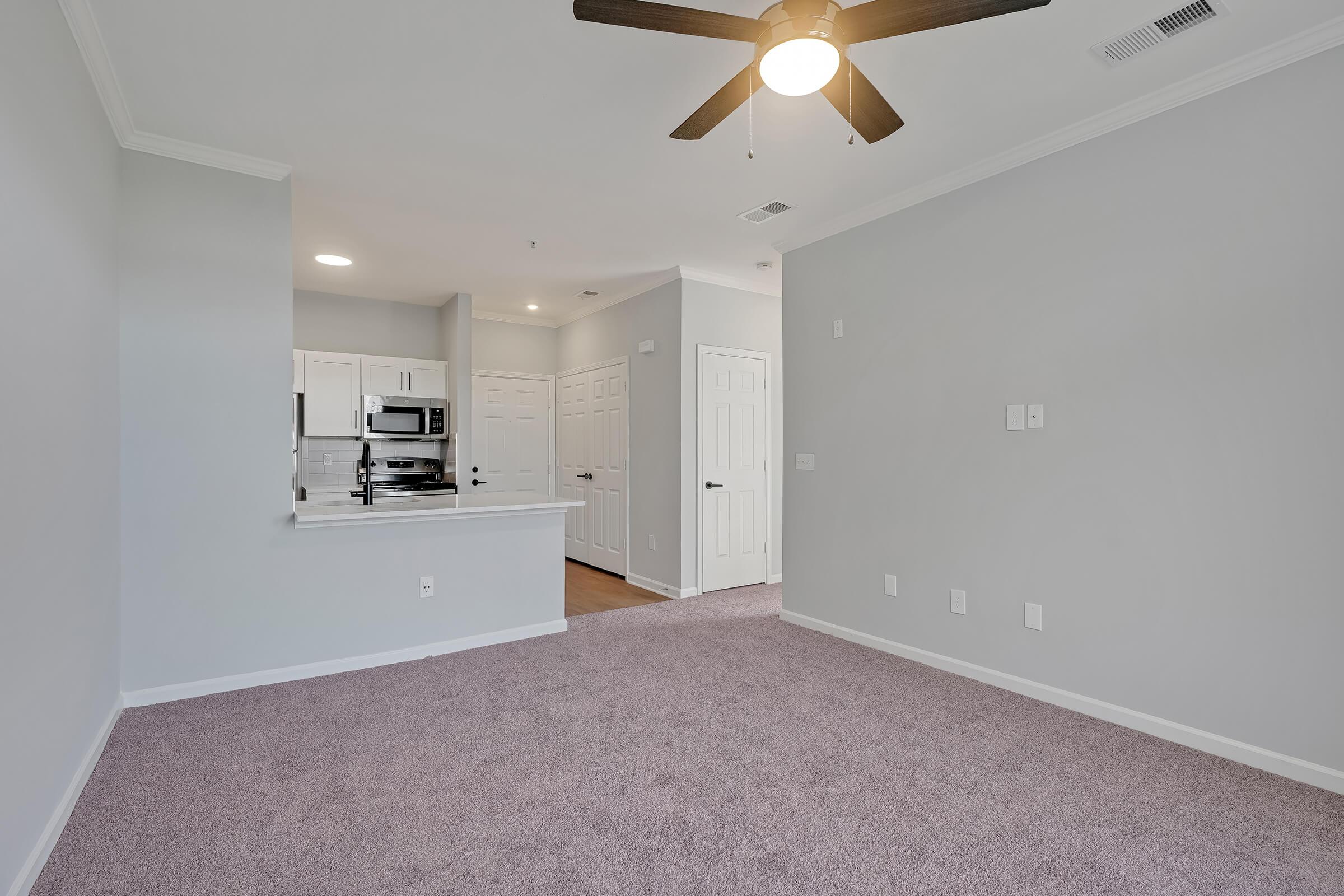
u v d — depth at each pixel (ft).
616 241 13.66
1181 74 7.66
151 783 7.01
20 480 5.15
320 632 10.39
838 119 8.65
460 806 6.61
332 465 18.07
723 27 5.63
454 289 17.74
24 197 5.21
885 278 11.68
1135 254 8.38
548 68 7.50
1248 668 7.45
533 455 21.66
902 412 11.35
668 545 16.49
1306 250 7.05
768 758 7.64
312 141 9.21
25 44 5.26
